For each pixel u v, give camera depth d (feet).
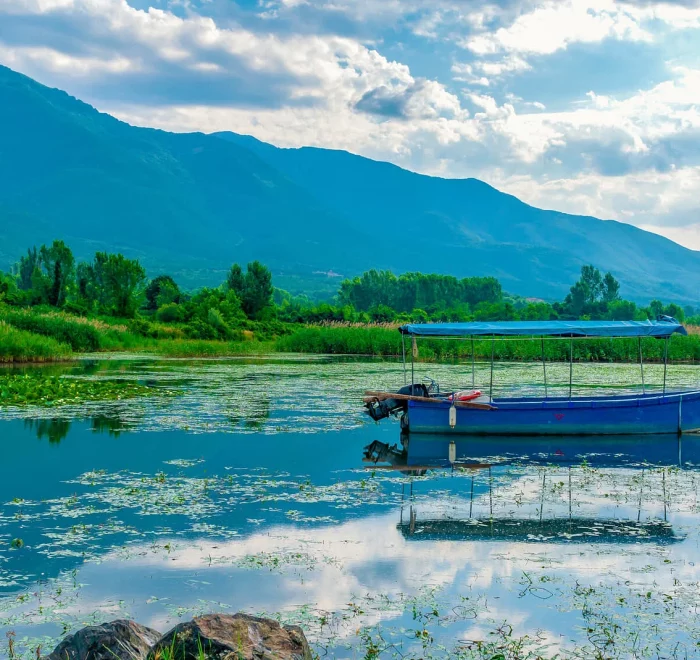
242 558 29.43
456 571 28.25
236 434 57.11
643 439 57.67
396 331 161.07
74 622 23.57
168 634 17.92
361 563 29.01
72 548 30.42
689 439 57.62
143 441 53.62
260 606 24.88
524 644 22.40
